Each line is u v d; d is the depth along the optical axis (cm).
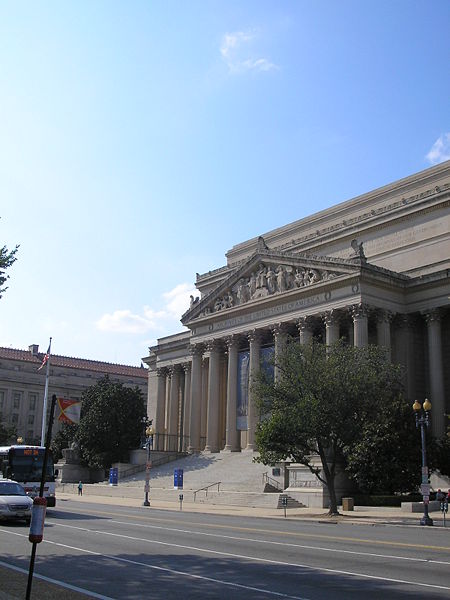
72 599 1449
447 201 8006
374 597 1570
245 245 11544
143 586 1728
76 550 2436
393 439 5566
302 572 1950
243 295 8675
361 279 7050
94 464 9506
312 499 5838
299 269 7919
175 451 9750
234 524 3844
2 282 3016
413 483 5622
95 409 9631
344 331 7881
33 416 15662
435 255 8025
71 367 16375
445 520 4325
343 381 5084
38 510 1342
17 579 1700
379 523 4175
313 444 5206
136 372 17650
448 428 6103
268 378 5597
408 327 7394
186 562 2156
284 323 7906
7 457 4597
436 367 7050
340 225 9400
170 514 4834
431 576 1878
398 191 9212
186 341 10612
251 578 1852
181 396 10938
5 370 15475
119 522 3822
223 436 9281
